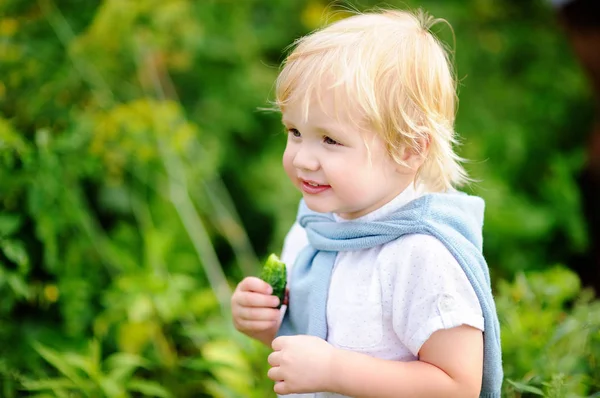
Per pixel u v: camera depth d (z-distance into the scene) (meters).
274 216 4.74
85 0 4.10
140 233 3.99
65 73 3.75
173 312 3.27
